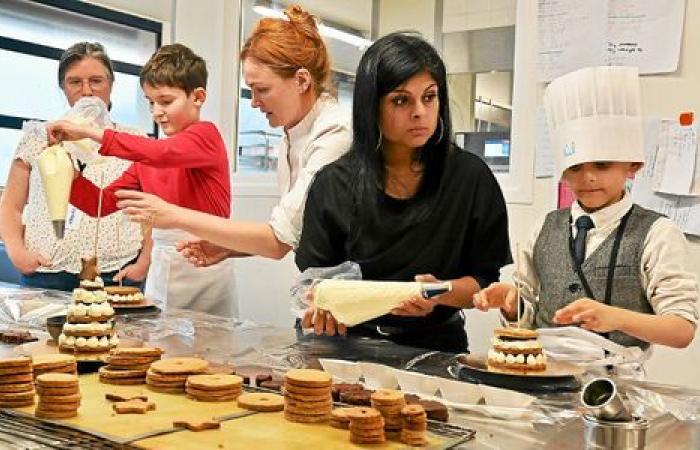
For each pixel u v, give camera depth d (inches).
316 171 66.8
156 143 75.6
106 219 94.0
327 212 62.6
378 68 56.1
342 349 56.5
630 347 55.3
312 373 39.8
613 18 89.9
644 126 87.5
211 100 136.8
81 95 92.7
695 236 84.4
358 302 53.1
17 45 124.8
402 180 61.1
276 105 70.2
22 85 126.6
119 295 73.2
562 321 51.9
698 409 41.0
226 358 53.1
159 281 84.7
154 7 139.8
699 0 84.4
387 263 61.3
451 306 59.8
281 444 34.5
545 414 40.0
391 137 58.3
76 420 37.4
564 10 93.8
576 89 59.5
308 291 56.9
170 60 83.0
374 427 34.8
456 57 107.9
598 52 91.3
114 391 43.2
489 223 61.7
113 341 52.4
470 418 39.6
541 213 96.4
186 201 83.9
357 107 58.6
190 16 139.2
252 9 134.6
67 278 92.7
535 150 97.0
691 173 84.5
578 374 46.3
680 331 53.0
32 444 33.8
